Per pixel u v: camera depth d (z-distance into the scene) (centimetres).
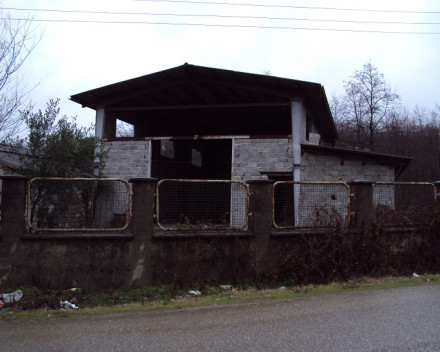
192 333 488
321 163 1430
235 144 1505
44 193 969
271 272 805
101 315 588
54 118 1170
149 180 780
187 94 1705
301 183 837
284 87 1473
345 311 565
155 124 2098
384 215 889
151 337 477
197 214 914
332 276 810
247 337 466
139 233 768
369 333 464
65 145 1153
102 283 750
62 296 707
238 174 1487
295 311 575
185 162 2361
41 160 1134
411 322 503
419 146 3862
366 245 841
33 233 751
